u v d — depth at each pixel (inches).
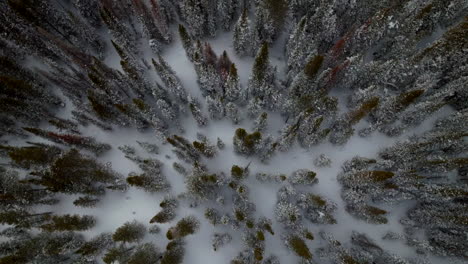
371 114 907.4
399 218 837.2
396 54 901.8
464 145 776.3
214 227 850.8
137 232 800.9
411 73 864.3
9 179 810.2
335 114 856.3
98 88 860.0
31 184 836.0
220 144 892.0
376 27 870.4
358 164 837.8
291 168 898.7
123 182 880.9
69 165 783.7
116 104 810.8
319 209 811.4
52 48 926.4
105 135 944.9
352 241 823.1
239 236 840.9
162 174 895.1
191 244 840.9
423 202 816.3
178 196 862.5
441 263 788.6
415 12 879.1
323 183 879.7
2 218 754.8
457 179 826.2
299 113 877.2
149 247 794.8
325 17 892.6
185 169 870.4
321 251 804.0
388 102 825.5
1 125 892.0
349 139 918.4
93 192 840.9
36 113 900.0
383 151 874.8
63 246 778.8
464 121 814.5
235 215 788.6
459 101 889.5
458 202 776.9
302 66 911.0
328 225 845.2
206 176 784.9
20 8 868.0
